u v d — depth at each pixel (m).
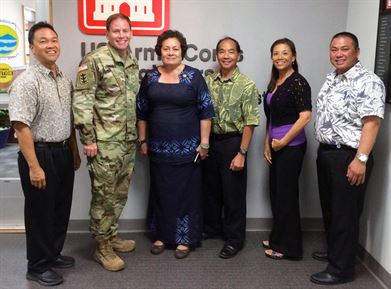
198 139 2.76
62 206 2.52
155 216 2.92
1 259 2.78
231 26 3.02
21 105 2.14
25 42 3.29
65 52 2.95
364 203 2.80
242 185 2.85
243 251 2.95
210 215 3.09
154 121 2.70
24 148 2.19
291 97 2.60
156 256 2.86
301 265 2.77
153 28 2.97
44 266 2.47
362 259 2.84
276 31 3.04
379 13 2.54
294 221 2.77
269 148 2.84
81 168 3.12
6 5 3.26
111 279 2.54
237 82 2.72
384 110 2.41
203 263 2.77
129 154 2.66
